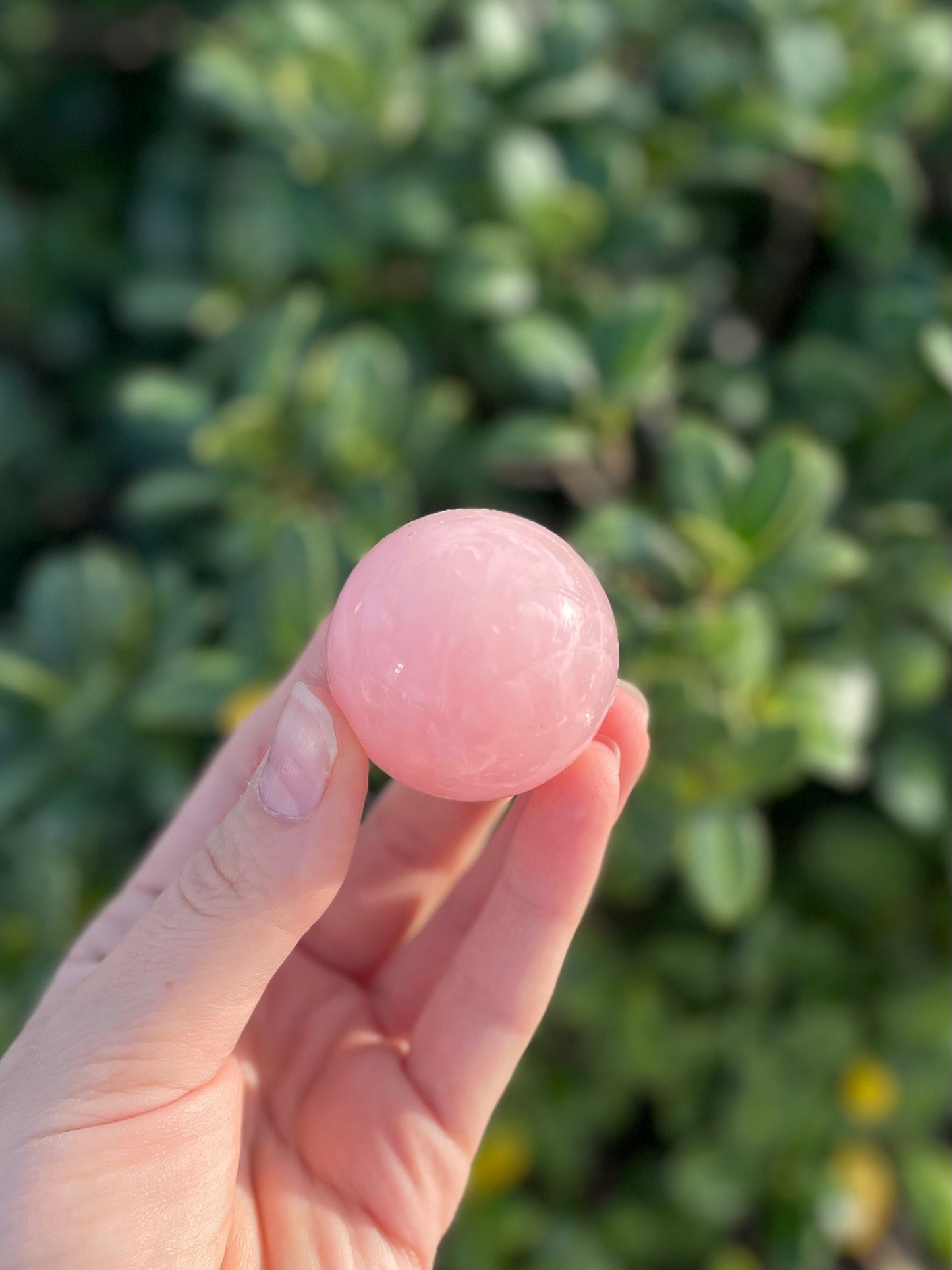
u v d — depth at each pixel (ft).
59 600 0.87
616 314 0.84
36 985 0.81
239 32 1.01
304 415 0.83
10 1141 0.47
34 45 1.15
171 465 1.02
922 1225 0.97
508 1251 0.98
